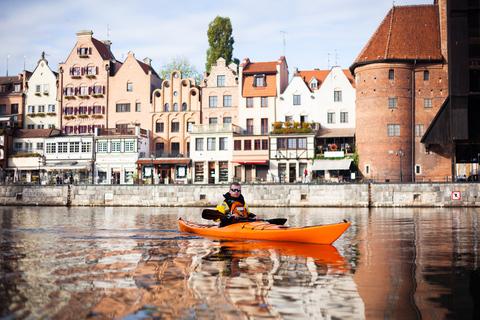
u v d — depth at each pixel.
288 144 53.84
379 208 40.03
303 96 56.56
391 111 49.84
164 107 61.72
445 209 36.97
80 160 60.19
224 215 15.42
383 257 11.03
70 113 64.62
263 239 14.10
